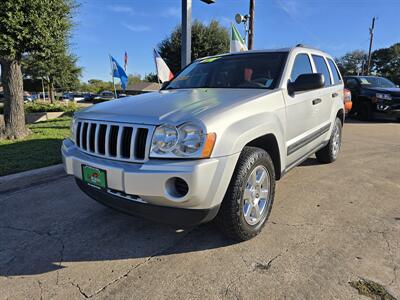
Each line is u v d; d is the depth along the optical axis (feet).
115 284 7.73
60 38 24.07
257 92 10.24
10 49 21.15
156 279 7.88
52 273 8.23
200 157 7.48
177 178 7.45
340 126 18.57
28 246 9.53
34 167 16.21
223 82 12.26
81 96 252.62
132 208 8.24
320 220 10.89
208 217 7.93
